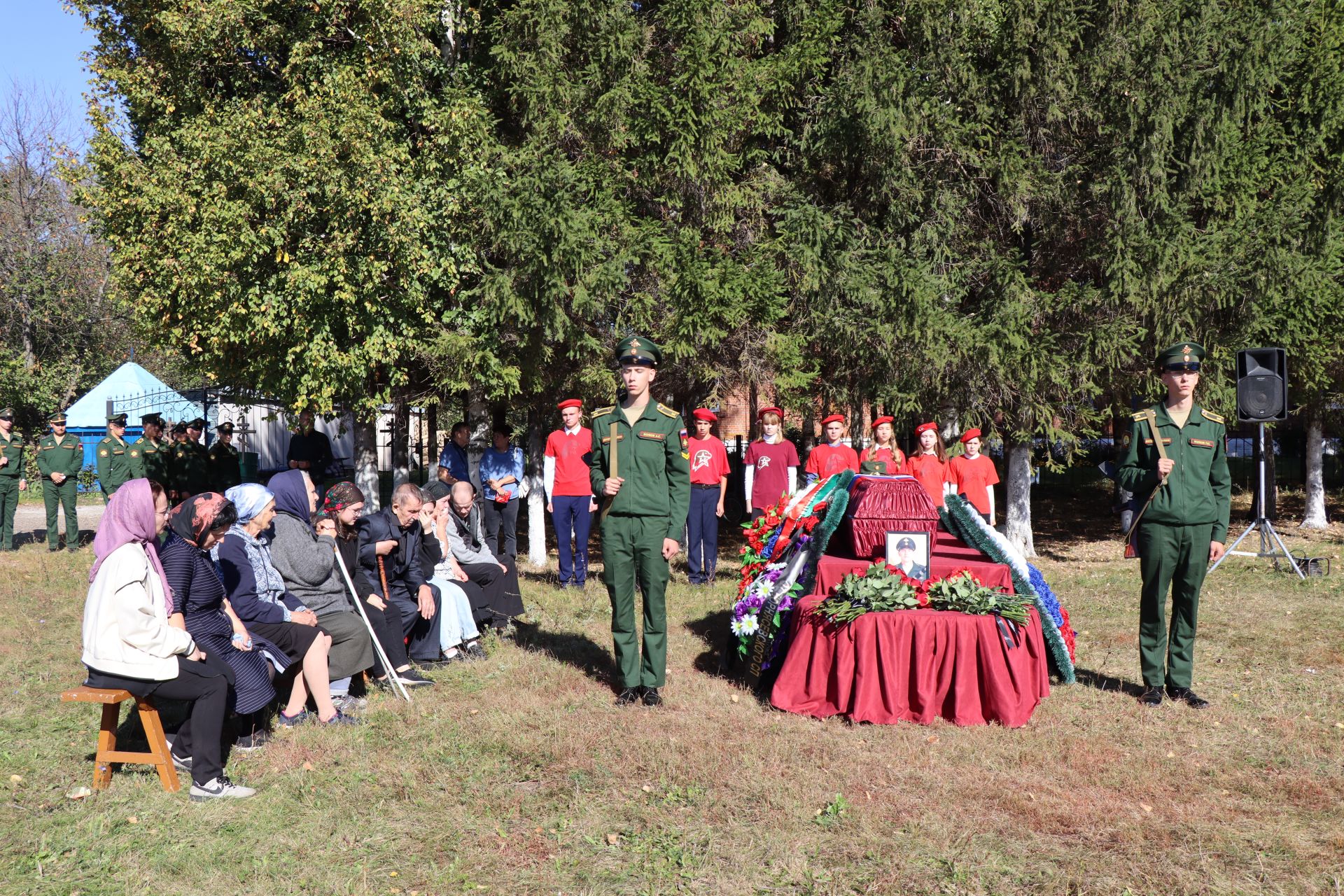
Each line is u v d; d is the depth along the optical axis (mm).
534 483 13000
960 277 11773
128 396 23844
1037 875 3918
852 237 11750
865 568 6340
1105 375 12336
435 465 16828
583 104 11258
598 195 11062
